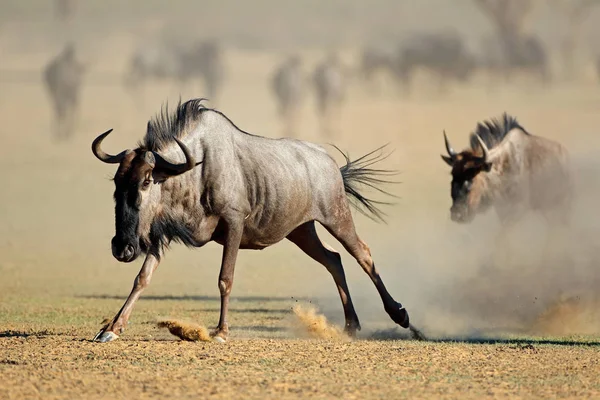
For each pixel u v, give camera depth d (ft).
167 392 105.60
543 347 139.54
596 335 157.99
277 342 141.08
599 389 110.11
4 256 287.69
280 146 153.99
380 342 144.66
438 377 115.24
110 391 106.01
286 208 150.71
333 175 159.33
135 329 158.10
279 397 103.71
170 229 139.95
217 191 142.72
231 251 144.36
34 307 190.90
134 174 135.13
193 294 221.05
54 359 124.06
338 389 107.86
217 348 133.59
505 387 110.52
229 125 148.25
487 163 231.71
